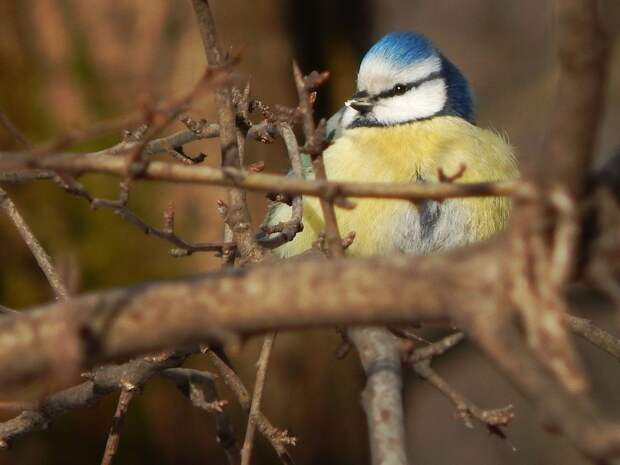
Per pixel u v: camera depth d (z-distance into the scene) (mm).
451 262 3430
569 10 3109
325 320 3496
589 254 3500
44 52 12953
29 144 5246
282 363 13820
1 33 12914
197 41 12906
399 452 4062
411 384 16016
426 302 3418
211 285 3555
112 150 6781
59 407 7086
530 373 3186
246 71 13797
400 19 16156
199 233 12945
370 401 4340
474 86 16406
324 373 14008
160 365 6887
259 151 13266
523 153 14648
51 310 3609
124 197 5895
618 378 15062
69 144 4199
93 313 3576
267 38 14023
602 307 14203
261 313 3520
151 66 12922
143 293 3592
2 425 7113
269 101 13883
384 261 3504
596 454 3000
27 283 12867
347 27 15273
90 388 7008
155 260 12992
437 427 15742
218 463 13453
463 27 16766
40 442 12953
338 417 14055
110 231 12945
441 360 15828
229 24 13844
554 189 3338
